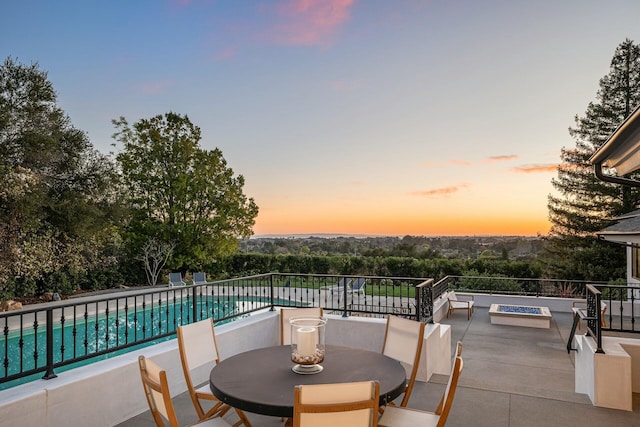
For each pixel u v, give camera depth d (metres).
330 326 6.36
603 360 4.22
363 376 2.83
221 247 19.27
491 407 4.18
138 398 4.13
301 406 2.04
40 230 13.87
